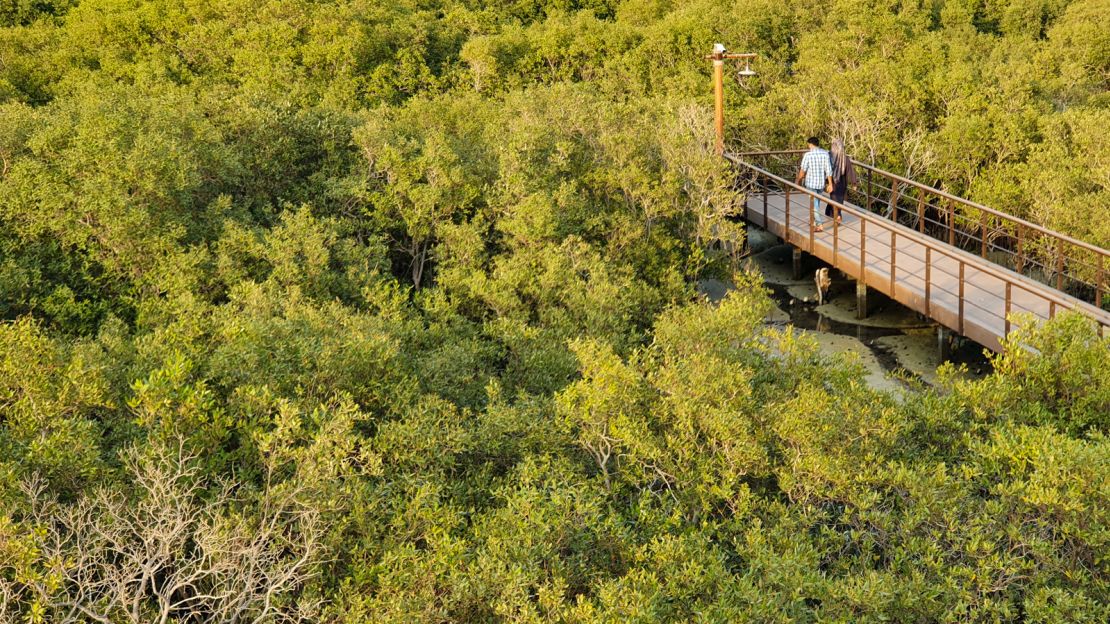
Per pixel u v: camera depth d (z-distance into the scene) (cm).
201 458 713
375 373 913
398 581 623
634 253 1542
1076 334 923
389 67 2831
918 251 1605
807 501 729
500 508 720
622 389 797
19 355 799
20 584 587
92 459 688
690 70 2697
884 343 1530
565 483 727
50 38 3058
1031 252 1847
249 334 916
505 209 1498
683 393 814
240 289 1155
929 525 695
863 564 671
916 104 2286
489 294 1331
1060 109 2452
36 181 1293
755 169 1842
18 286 1184
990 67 2553
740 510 710
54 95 2591
